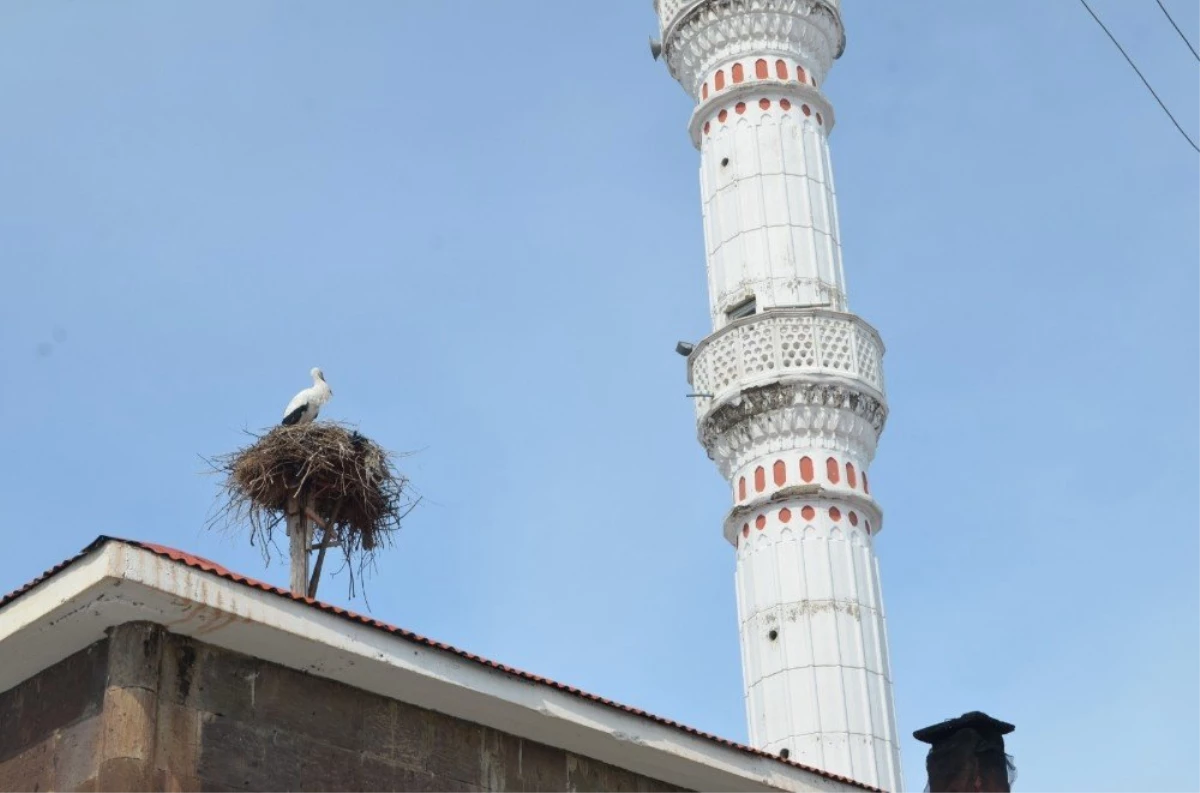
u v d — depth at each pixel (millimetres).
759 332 41562
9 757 17672
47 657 17516
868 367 41844
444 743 18906
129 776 16266
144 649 16812
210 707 17125
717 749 20641
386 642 17922
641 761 20359
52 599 16594
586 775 20172
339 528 22719
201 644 17281
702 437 42375
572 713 19312
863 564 40125
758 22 45406
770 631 39250
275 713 17594
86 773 16672
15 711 17906
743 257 43250
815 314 41719
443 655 18344
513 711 18984
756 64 45250
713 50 45688
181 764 16703
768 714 38562
